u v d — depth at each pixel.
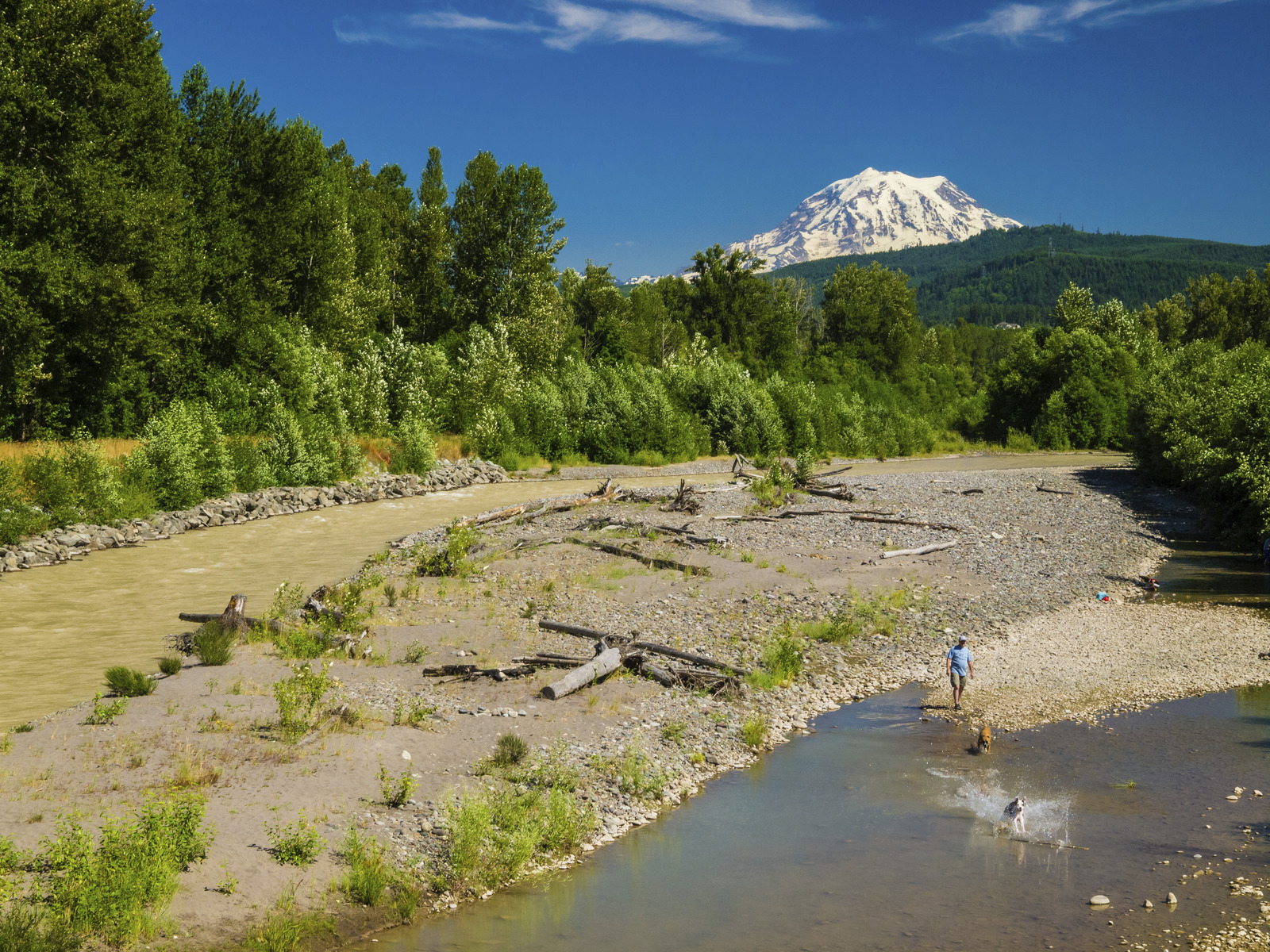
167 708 12.68
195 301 43.28
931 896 9.16
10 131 35.16
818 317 151.25
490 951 8.02
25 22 35.03
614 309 103.88
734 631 19.17
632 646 16.97
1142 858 10.05
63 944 7.08
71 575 24.55
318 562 26.83
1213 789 12.03
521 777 11.36
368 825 9.78
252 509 36.31
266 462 40.28
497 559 25.36
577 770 11.87
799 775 12.65
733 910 8.87
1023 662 18.36
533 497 44.88
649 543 27.56
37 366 35.53
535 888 9.34
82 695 14.23
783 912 8.81
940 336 163.38
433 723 13.02
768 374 106.44
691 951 8.05
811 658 18.16
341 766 11.11
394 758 11.56
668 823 11.02
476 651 16.80
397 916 8.53
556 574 23.78
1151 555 30.77
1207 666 17.97
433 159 84.62
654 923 8.59
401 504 41.72
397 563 25.52
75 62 36.09
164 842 8.30
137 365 42.09
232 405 43.28
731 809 11.46
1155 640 19.86
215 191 47.44
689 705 14.89
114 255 37.75
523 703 14.32
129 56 39.38
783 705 15.54
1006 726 14.77
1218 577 27.17
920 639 19.80
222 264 46.59
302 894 8.45
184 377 44.78
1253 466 32.72
